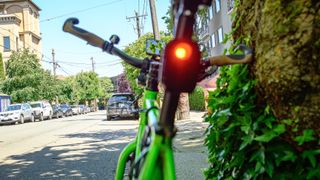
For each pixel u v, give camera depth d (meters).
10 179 7.66
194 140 11.34
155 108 2.18
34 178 7.68
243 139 2.44
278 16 2.17
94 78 82.19
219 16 28.98
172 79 1.60
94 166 8.68
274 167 2.42
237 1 3.07
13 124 31.50
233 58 2.32
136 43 27.06
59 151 11.63
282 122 2.25
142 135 2.28
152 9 19.55
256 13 2.48
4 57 56.69
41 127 24.39
